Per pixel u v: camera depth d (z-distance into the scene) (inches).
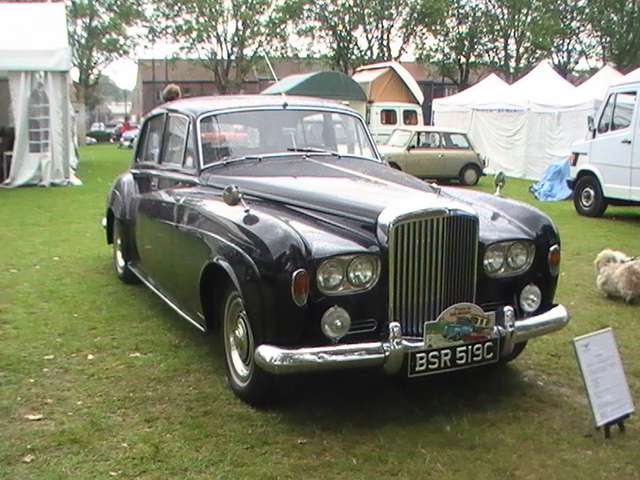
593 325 224.8
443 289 151.6
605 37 1531.7
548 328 161.5
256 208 165.3
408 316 148.6
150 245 215.3
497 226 165.5
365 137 216.4
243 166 191.9
